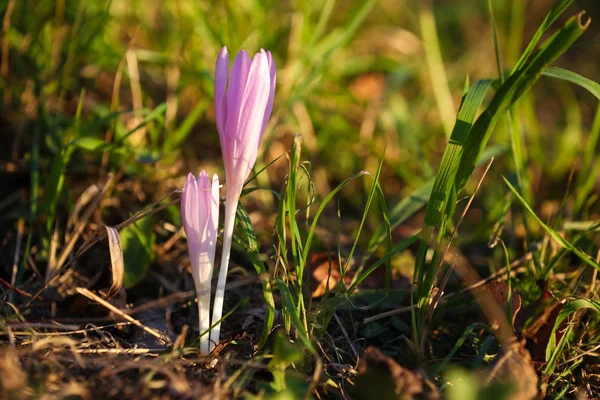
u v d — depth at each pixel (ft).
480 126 1.71
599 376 1.78
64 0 2.41
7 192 2.13
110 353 1.71
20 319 1.79
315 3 2.97
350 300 1.86
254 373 1.68
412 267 2.06
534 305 1.85
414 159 2.50
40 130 2.20
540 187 2.34
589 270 1.98
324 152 2.51
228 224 1.66
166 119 2.25
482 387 1.62
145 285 1.94
